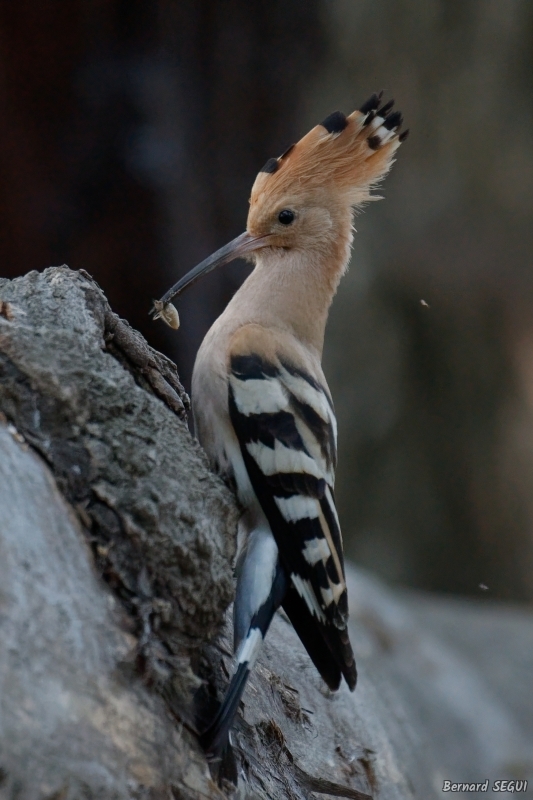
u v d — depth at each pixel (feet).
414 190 65.98
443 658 43.19
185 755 11.99
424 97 63.67
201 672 13.99
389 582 68.95
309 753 17.39
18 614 10.48
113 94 43.70
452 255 66.54
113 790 10.44
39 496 11.64
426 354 68.54
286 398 16.03
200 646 13.02
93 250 44.65
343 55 60.03
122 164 44.06
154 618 11.94
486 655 46.98
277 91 46.93
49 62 42.63
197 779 12.00
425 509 69.36
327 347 68.13
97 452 12.32
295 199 18.62
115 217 44.50
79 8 42.32
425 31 61.93
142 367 15.01
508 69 63.87
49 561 11.21
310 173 18.76
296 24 47.62
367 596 41.93
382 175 19.36
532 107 64.39
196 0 44.50
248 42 45.96
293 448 15.70
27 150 42.98
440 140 64.80
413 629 43.52
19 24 41.73
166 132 44.37
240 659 14.26
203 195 45.50
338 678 15.28
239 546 15.99
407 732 25.09
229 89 45.83
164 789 11.19
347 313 67.72
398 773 19.83
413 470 69.26
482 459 69.10
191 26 44.50
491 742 38.37
